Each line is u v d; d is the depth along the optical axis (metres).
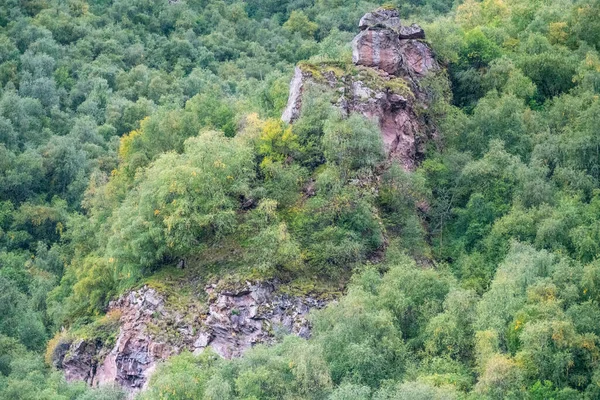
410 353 60.47
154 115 93.44
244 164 73.62
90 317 73.88
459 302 61.97
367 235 71.19
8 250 111.12
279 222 70.94
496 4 112.94
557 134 83.44
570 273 63.22
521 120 83.25
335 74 80.69
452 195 78.12
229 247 70.56
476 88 91.19
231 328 65.75
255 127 77.50
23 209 115.31
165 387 56.53
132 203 76.81
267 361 58.19
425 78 86.75
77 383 67.06
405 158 78.44
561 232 69.81
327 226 70.94
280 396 56.50
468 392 56.44
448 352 60.22
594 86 90.00
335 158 73.62
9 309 88.00
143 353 66.44
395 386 56.06
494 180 76.69
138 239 70.19
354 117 74.56
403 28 89.19
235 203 72.50
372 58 83.31
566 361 56.31
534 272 63.81
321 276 68.62
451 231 76.69
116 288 73.38
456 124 83.44
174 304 67.81
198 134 87.50
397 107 80.12
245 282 66.88
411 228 73.06
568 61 93.88
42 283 96.81
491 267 70.69
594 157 78.81
